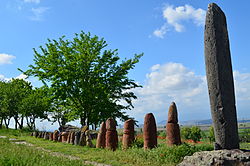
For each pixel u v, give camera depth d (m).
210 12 8.27
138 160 10.43
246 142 27.64
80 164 8.48
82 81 24.69
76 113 26.34
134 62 26.73
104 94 25.22
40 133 28.30
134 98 27.00
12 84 48.50
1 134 31.98
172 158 9.86
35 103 43.44
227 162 6.92
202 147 11.22
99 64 25.41
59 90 24.22
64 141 22.14
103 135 16.75
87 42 25.98
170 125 12.05
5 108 45.44
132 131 14.61
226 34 8.20
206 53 8.23
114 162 10.45
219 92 7.89
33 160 7.53
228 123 7.80
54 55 24.73
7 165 6.71
